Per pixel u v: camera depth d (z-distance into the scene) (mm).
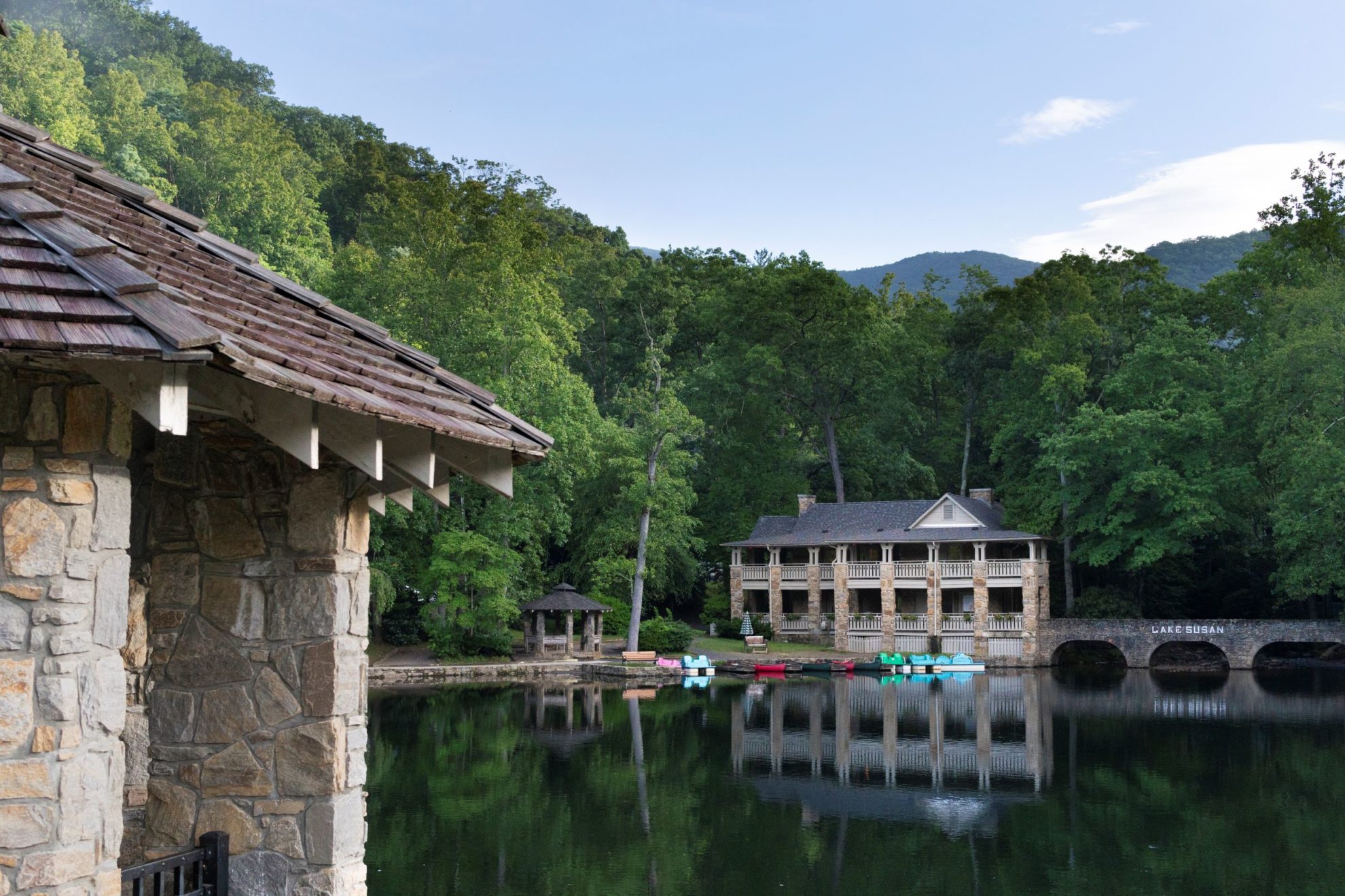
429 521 48656
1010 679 51000
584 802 24172
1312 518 50000
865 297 71938
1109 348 64062
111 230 7258
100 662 5570
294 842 7945
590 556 56469
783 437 72000
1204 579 62875
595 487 55812
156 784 8016
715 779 26844
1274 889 18719
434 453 8328
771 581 64125
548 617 63312
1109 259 67562
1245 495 56156
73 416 5488
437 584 48406
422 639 52656
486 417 8633
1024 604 57750
